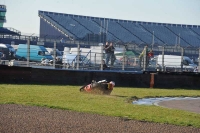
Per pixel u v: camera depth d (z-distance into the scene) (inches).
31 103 651.5
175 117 591.8
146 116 578.2
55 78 1157.1
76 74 1181.1
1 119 487.8
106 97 839.7
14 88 920.3
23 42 3107.8
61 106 634.8
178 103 861.8
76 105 665.6
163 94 1040.8
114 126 483.2
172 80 1310.3
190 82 1343.5
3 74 1088.8
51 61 1715.1
